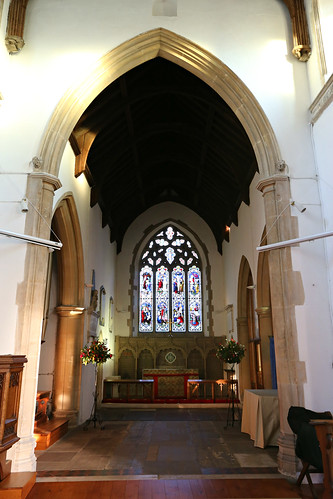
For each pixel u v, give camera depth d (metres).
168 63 8.00
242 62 6.14
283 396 4.95
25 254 5.21
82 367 8.23
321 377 4.92
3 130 5.72
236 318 11.84
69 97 5.92
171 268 15.12
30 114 5.83
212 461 5.26
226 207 12.45
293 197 5.54
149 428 7.65
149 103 9.34
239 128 8.21
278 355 5.09
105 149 9.34
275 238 5.42
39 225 5.38
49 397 7.75
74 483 4.39
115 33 6.24
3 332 4.94
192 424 8.07
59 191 6.77
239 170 9.80
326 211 5.35
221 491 4.14
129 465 5.07
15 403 3.95
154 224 15.33
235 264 11.96
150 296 14.84
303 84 6.03
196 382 11.39
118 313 14.32
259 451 5.79
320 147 5.56
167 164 12.99
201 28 6.30
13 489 3.72
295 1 6.19
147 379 11.88
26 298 5.06
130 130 9.62
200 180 12.64
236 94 6.09
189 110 9.55
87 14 6.31
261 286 8.93
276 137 5.79
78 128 7.58
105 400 11.30
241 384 11.17
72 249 8.20
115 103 8.16
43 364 8.10
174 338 13.89
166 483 4.40
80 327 8.25
